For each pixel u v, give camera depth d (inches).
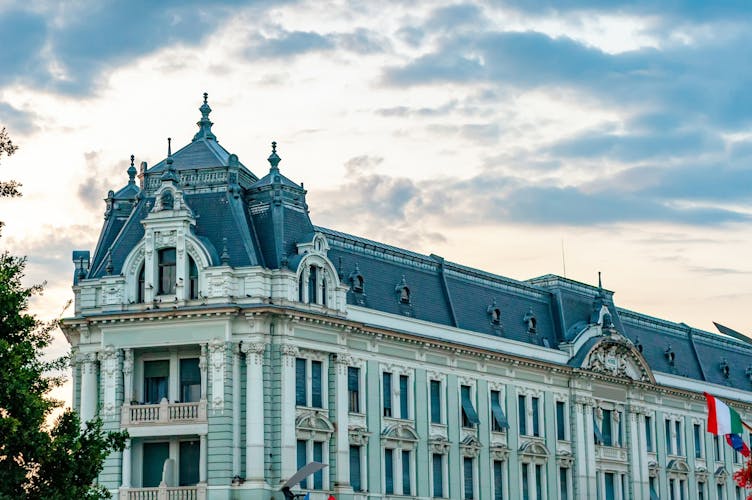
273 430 3937.0
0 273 2974.9
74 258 4311.0
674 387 5866.1
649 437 5713.6
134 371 4042.8
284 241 4101.9
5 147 2955.2
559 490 5103.3
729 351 6658.5
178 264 4008.4
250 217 4163.4
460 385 4712.1
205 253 3993.6
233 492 3858.3
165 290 4042.8
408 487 4426.7
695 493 5969.5
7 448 2925.7
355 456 4242.1
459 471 4633.4
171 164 4126.5
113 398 3998.5
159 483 3973.9
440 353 4630.9
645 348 5944.9
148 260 4040.4
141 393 4045.3
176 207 4045.3
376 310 4384.8
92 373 4072.3
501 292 5152.6
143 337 4008.4
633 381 5546.3
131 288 4067.4
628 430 5531.5
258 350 3932.1
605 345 5383.9
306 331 4060.0
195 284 4013.3
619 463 5438.0
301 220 4220.0
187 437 3973.9
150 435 3934.5
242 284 3986.2
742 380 6609.3
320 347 4109.3
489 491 4746.6
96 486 3319.4
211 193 4163.4
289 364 3978.8
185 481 3964.1
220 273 3964.1
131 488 3944.4
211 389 3912.4
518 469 4901.6
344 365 4192.9
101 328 4050.2
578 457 5191.9
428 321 4608.8
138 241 4136.3
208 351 3934.5
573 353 5255.9
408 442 4439.0
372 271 4515.3
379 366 4372.5
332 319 4119.1
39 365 3038.9
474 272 5029.5
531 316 5191.9
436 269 4857.3
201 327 3959.2
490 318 4990.2
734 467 6294.3
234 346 3946.9
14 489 2923.2
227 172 4178.2
